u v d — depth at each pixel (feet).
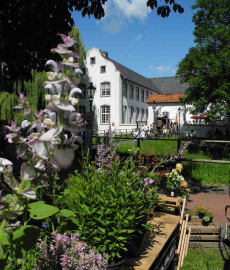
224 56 47.47
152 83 171.53
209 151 43.27
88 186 6.72
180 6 20.57
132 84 128.77
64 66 2.51
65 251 5.63
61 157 2.61
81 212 6.66
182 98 57.47
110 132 10.12
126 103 122.11
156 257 7.93
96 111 115.03
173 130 92.89
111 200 6.79
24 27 19.08
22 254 3.64
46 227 6.93
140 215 7.80
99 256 5.74
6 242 3.33
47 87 2.63
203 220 15.67
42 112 2.83
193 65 51.83
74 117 2.60
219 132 81.92
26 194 3.06
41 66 21.06
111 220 6.77
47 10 19.24
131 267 7.18
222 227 17.02
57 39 19.56
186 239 14.67
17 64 21.39
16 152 2.85
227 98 49.08
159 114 112.57
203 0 52.13
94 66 115.65
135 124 118.93
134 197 6.88
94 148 20.65
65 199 7.54
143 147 42.34
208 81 50.57
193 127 86.89
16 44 20.11
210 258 13.78
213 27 52.90
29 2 18.16
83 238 6.30
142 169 10.19
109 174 8.65
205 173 32.71
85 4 20.93
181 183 17.28
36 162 2.83
